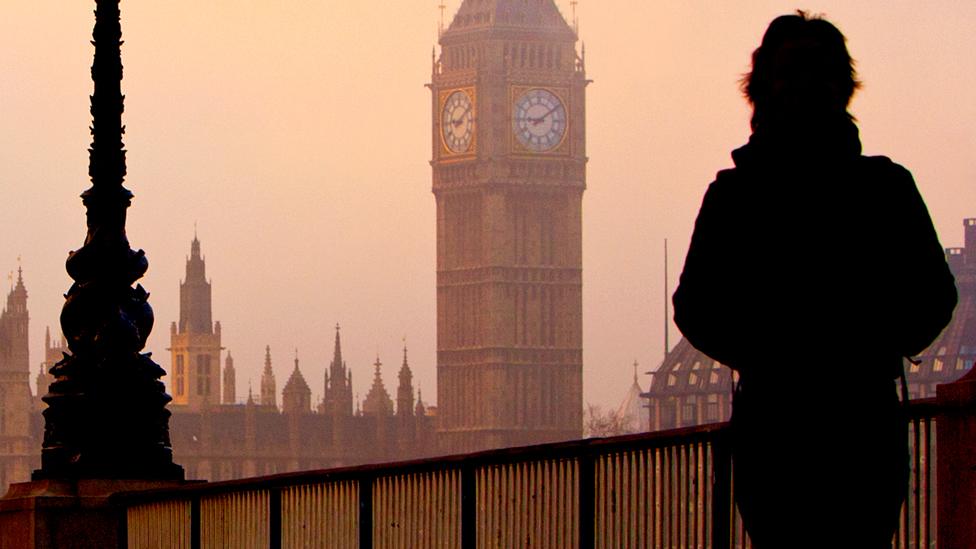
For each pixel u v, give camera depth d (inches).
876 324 377.7
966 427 439.5
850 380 377.1
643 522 505.7
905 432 383.2
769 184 385.1
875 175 384.8
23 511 861.2
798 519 376.2
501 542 566.9
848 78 393.4
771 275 380.8
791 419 376.8
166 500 801.6
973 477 437.4
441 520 596.7
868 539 376.5
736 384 392.8
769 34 397.1
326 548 669.9
